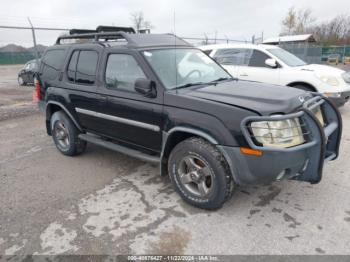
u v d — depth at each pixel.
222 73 4.47
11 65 34.78
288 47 22.03
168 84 3.55
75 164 4.75
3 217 3.31
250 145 2.83
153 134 3.66
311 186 3.81
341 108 8.09
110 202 3.58
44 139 6.07
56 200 3.66
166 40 4.41
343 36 43.97
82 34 4.77
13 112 8.52
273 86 3.84
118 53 3.96
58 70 4.88
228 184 3.11
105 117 4.18
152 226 3.10
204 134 3.09
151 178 4.20
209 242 2.83
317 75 7.01
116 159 4.91
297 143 2.92
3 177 4.34
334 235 2.88
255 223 3.10
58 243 2.88
